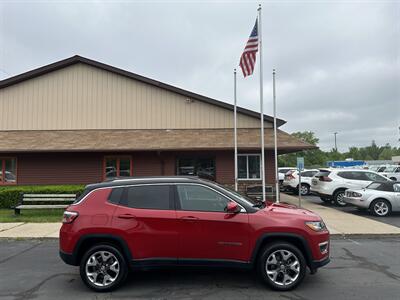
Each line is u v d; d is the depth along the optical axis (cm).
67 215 580
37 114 2028
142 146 1736
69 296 542
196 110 2028
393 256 783
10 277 641
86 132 1978
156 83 2017
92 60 2027
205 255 559
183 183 589
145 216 565
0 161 1823
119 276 562
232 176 1789
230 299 523
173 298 529
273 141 1777
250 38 1462
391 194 1377
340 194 1681
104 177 1825
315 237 561
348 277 626
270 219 562
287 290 554
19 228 1088
